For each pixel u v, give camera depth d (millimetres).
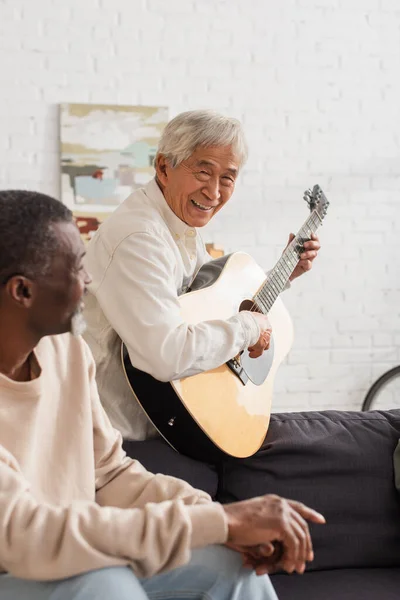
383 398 4363
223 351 1917
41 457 1289
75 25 3979
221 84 4145
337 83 4266
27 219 1166
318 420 2018
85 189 3988
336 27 4250
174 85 4094
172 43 4082
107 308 1896
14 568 1090
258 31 4168
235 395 2018
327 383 4316
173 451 1950
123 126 4016
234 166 2025
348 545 1860
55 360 1347
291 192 4242
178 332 1851
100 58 4008
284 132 4223
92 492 1340
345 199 4309
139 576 1147
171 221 2051
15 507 1094
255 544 1181
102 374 1975
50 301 1199
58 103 3975
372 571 1842
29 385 1238
